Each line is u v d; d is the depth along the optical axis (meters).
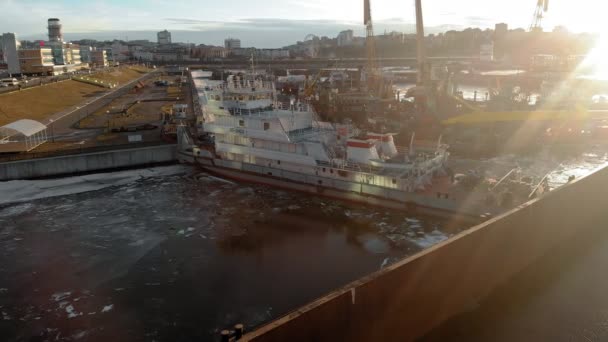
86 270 31.89
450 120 78.38
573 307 19.48
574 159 59.06
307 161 46.50
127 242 36.62
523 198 36.19
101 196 48.88
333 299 13.35
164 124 80.12
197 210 43.91
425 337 17.05
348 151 44.91
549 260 23.59
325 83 157.75
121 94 146.25
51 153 59.41
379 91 125.31
